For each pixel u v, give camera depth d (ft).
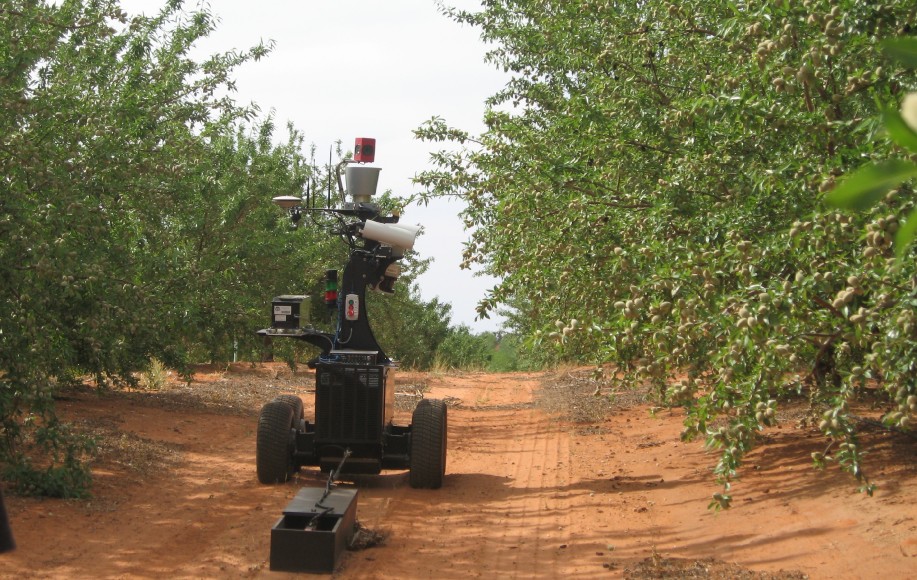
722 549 21.44
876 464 25.67
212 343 51.19
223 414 49.96
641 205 26.02
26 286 26.23
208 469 33.45
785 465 29.22
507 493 30.58
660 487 30.09
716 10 26.58
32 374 26.61
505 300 30.22
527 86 51.08
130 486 28.94
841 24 18.01
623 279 24.56
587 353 30.37
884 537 19.48
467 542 23.48
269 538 23.15
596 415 51.42
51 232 27.55
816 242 18.66
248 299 55.67
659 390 28.91
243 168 65.67
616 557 21.65
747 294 18.16
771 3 19.83
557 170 28.81
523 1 46.39
